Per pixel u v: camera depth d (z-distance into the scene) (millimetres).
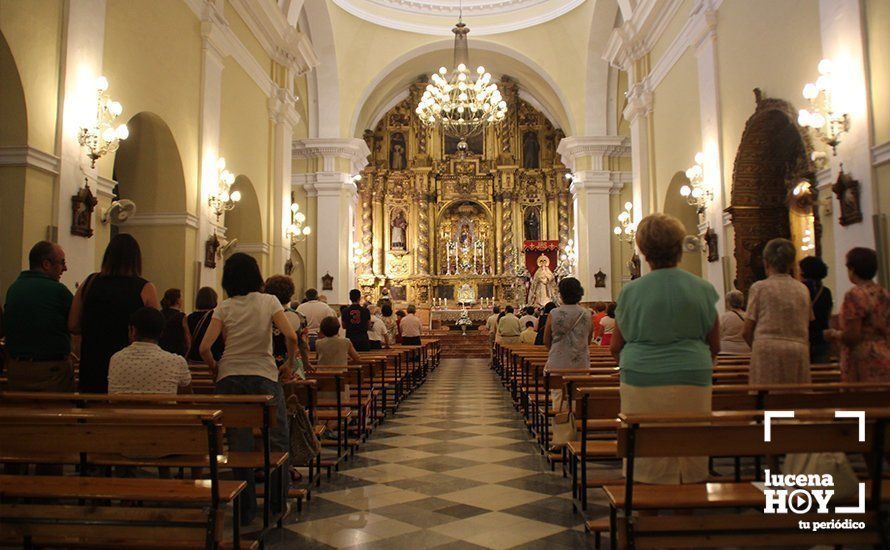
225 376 3678
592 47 18594
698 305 2842
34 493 2582
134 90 7633
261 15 11703
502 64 22391
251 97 11922
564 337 5512
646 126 12664
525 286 25297
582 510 3947
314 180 20109
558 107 22609
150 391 3539
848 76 6188
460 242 26875
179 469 4492
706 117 9680
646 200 12586
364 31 19844
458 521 3830
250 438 3871
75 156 6391
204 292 5371
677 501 2590
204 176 9516
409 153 26656
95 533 2588
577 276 19969
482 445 6168
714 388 3287
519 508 4090
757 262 8703
